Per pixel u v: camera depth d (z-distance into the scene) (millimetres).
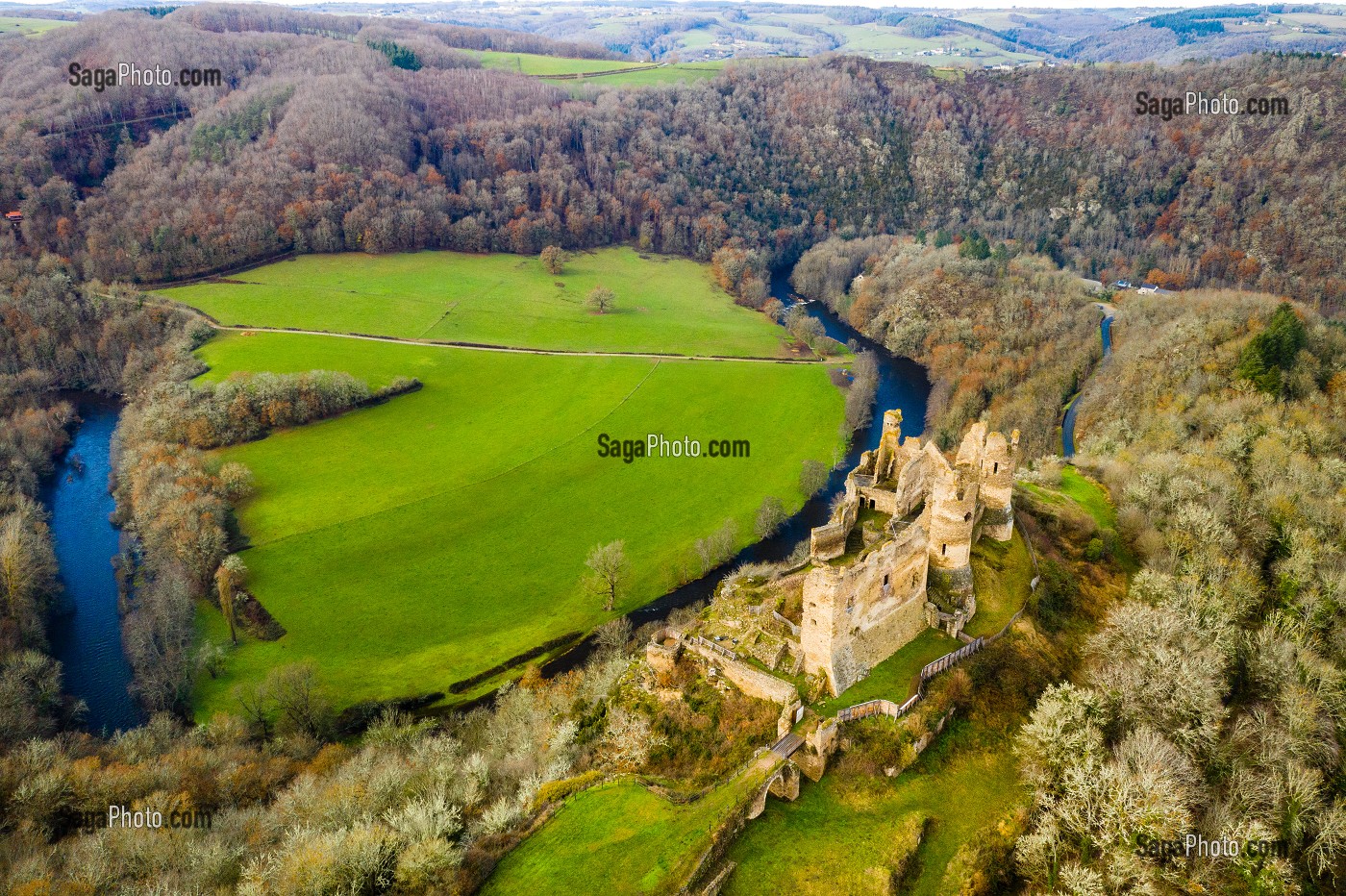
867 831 65438
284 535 139500
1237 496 109000
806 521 150250
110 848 68125
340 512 146500
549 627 120312
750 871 62031
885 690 75375
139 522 136375
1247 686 81250
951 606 85062
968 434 95250
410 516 146625
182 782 82000
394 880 61719
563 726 80188
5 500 143500
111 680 111125
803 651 76500
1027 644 83250
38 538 130625
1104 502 115750
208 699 105688
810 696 74188
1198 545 100875
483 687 108312
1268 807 64875
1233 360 149375
